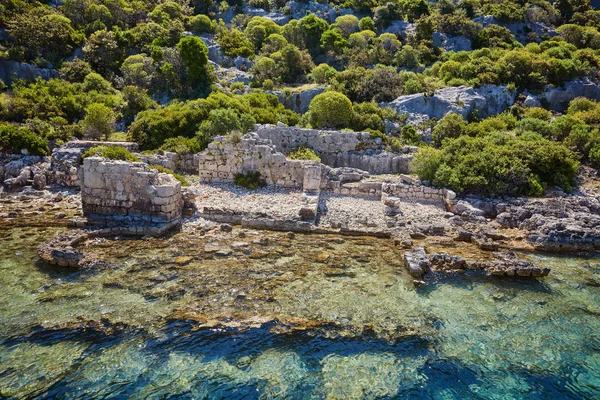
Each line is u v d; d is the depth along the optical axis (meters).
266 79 50.72
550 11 78.19
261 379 10.54
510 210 23.55
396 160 32.25
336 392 10.22
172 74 48.44
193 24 65.69
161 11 66.94
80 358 10.99
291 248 18.64
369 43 64.44
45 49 51.66
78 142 31.70
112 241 18.67
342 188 27.06
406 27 71.12
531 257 18.91
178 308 13.33
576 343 12.45
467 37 65.81
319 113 36.81
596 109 39.72
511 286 15.91
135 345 11.56
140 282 14.91
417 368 11.19
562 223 20.86
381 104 42.62
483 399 10.21
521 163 26.92
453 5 75.06
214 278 15.39
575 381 10.91
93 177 21.03
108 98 43.50
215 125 33.41
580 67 51.53
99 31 55.03
